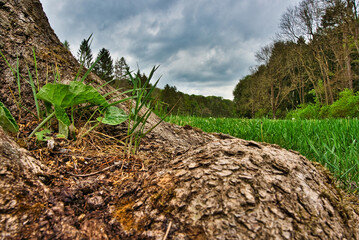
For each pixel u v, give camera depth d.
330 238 0.65
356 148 1.57
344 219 0.76
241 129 3.04
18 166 0.74
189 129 2.46
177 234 0.64
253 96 32.91
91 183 0.87
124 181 0.91
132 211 0.74
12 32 1.56
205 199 0.71
